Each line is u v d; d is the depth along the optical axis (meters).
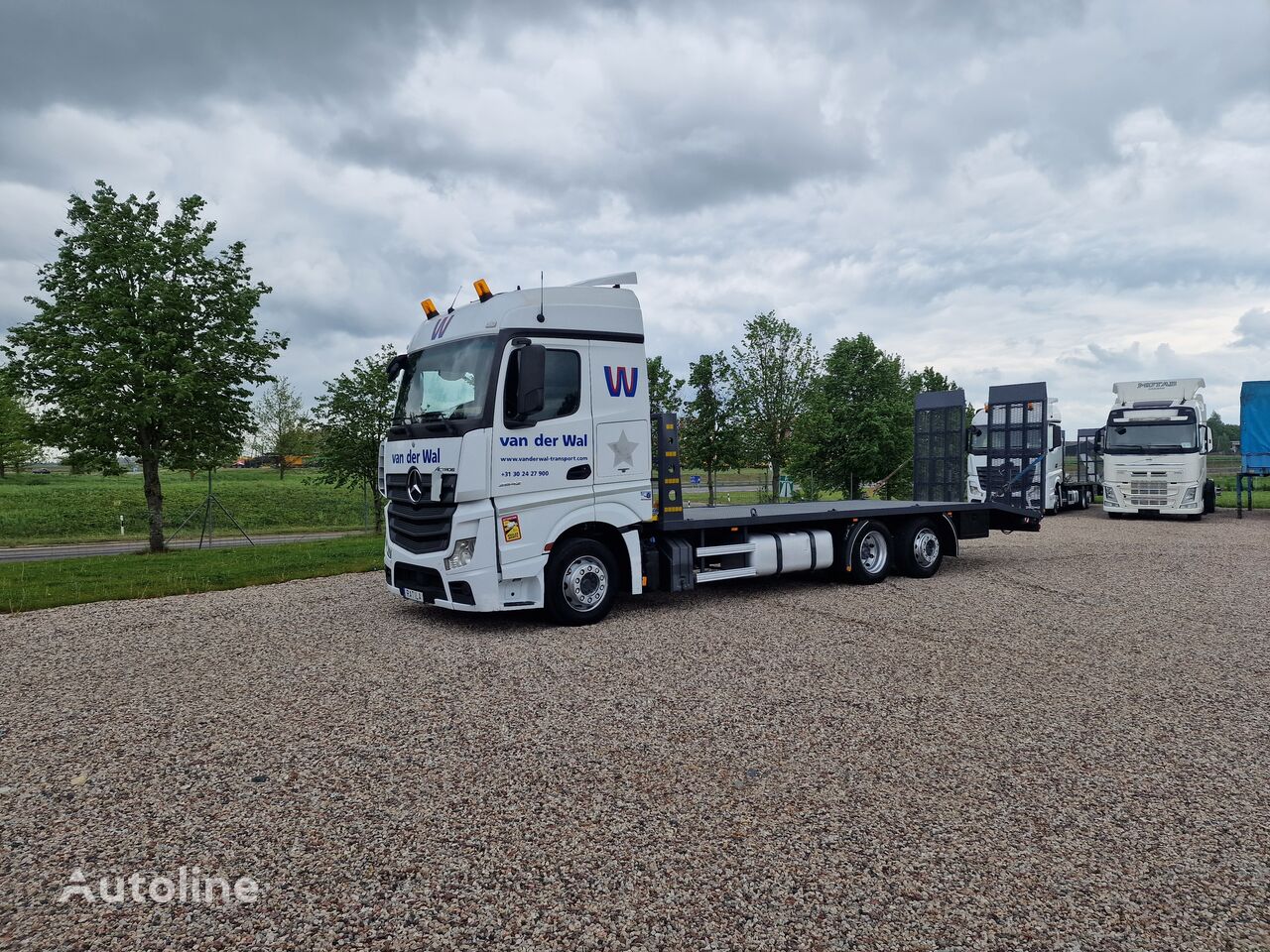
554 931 2.85
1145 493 21.48
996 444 17.94
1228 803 3.89
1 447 46.38
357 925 2.90
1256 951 2.72
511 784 4.16
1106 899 3.04
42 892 3.17
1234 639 7.29
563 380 7.91
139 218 19.41
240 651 7.27
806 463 27.16
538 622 8.36
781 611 8.77
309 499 42.72
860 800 3.93
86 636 8.03
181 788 4.18
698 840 3.53
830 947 2.75
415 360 8.60
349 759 4.56
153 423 18.56
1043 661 6.54
